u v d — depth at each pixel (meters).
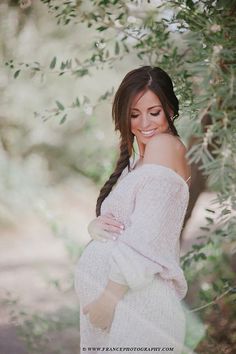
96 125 5.49
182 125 2.27
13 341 3.05
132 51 3.63
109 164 5.15
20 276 3.36
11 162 4.00
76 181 4.66
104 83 5.77
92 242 2.13
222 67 2.14
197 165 3.16
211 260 3.71
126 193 2.04
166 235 1.99
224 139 1.95
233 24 2.23
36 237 3.53
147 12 2.88
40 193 3.76
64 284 3.58
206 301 2.85
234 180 2.05
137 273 1.94
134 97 2.10
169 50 2.81
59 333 3.13
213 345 2.98
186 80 2.46
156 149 2.04
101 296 2.00
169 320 2.02
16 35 4.28
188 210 3.28
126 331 1.99
